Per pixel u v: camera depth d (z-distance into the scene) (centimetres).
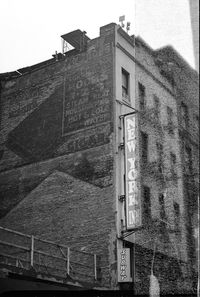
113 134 1998
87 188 2008
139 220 1670
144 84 1719
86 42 2288
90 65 2208
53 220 2061
